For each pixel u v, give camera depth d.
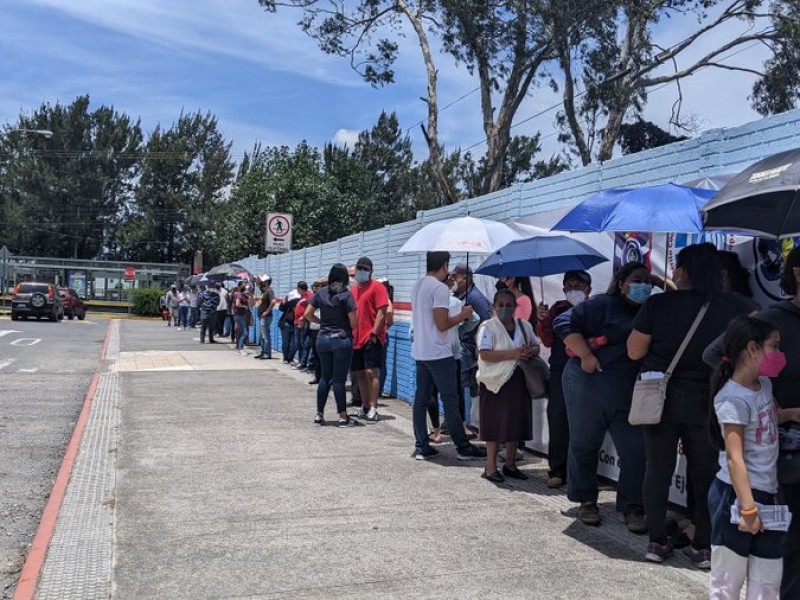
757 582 3.58
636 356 4.92
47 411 11.05
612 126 27.17
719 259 4.81
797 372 3.75
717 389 3.71
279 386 13.51
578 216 5.51
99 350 21.38
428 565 5.00
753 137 5.83
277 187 40.09
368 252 14.76
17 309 36.41
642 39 24.66
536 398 6.91
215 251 49.94
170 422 9.90
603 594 4.56
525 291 8.48
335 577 4.78
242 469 7.43
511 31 23.42
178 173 73.62
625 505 5.69
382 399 12.44
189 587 4.61
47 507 6.21
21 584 4.65
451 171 56.00
